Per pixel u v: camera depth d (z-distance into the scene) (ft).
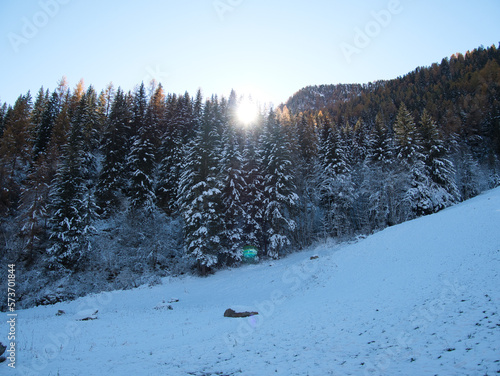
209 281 89.66
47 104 167.12
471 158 147.33
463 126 174.29
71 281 87.66
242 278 85.97
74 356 26.53
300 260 90.63
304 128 160.25
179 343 31.01
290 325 35.81
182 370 22.50
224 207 104.68
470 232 61.26
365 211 125.29
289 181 105.19
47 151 124.06
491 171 155.02
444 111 199.62
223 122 156.97
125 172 120.06
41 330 37.86
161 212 119.55
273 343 29.17
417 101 254.88
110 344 30.91
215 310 53.26
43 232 99.81
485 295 31.24
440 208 110.93
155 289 83.76
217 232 97.50
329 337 29.17
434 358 20.27
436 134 122.42
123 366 23.49
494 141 166.09
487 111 184.75
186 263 105.40
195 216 91.66
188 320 44.29
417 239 67.72
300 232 120.78
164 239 108.47
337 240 108.47
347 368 20.79
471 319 26.08
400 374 18.63
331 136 125.08
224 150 109.50
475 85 246.68
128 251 101.76
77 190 99.60
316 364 22.26
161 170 126.93
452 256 51.62
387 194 116.78
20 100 172.96
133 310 58.29
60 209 92.43
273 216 100.83
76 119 122.42
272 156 106.52
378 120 141.59
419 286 41.57
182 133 146.51
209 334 34.63
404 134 121.49
